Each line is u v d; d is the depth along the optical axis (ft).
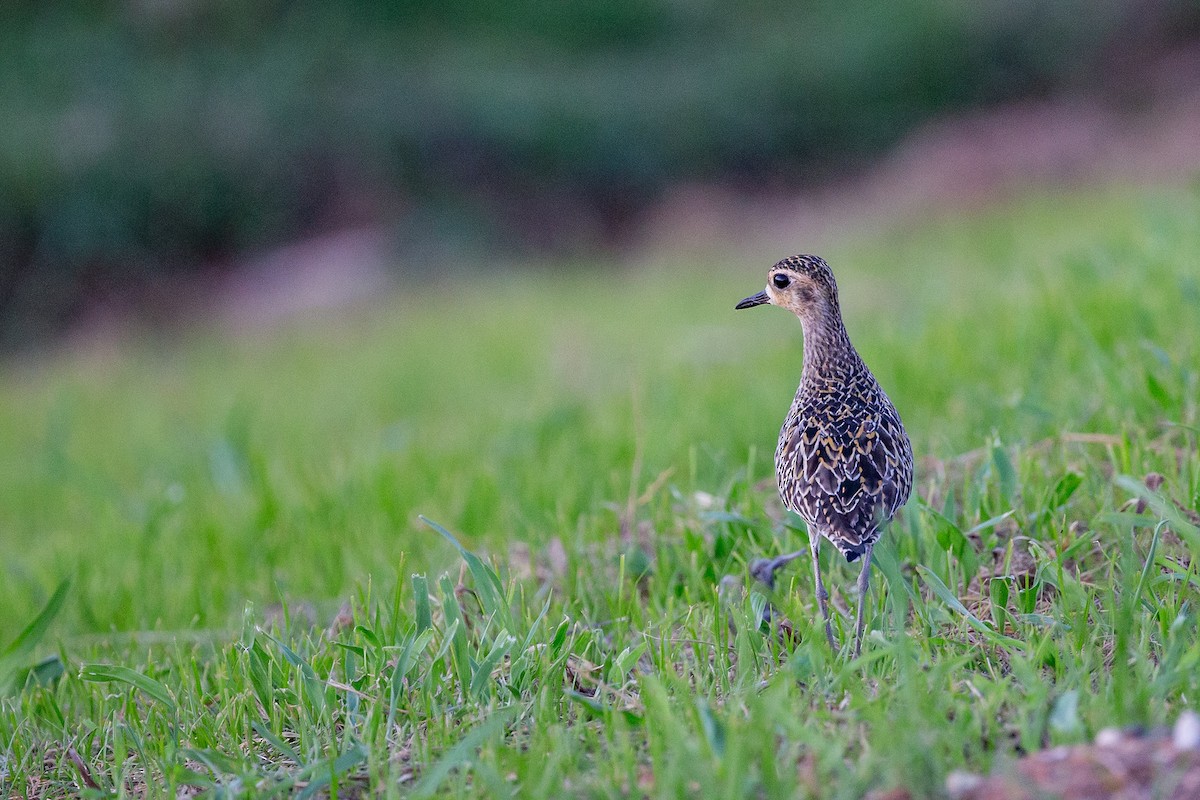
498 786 18.16
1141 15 135.33
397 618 25.20
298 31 140.87
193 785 21.77
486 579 24.38
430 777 18.56
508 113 129.08
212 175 122.11
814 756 18.47
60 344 111.24
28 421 78.28
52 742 25.00
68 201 118.52
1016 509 26.81
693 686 22.11
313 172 123.75
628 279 101.86
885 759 17.90
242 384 81.71
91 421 75.46
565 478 37.14
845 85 137.80
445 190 123.95
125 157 121.70
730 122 134.00
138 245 119.03
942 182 111.34
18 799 22.63
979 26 137.90
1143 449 27.99
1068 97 131.95
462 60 140.67
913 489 28.07
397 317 98.73
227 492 44.73
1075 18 136.67
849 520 23.75
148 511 43.65
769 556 27.37
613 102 134.31
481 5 151.94
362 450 49.90
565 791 18.54
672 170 131.03
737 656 23.02
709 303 82.43
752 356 57.31
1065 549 25.00
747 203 125.18
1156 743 17.12
